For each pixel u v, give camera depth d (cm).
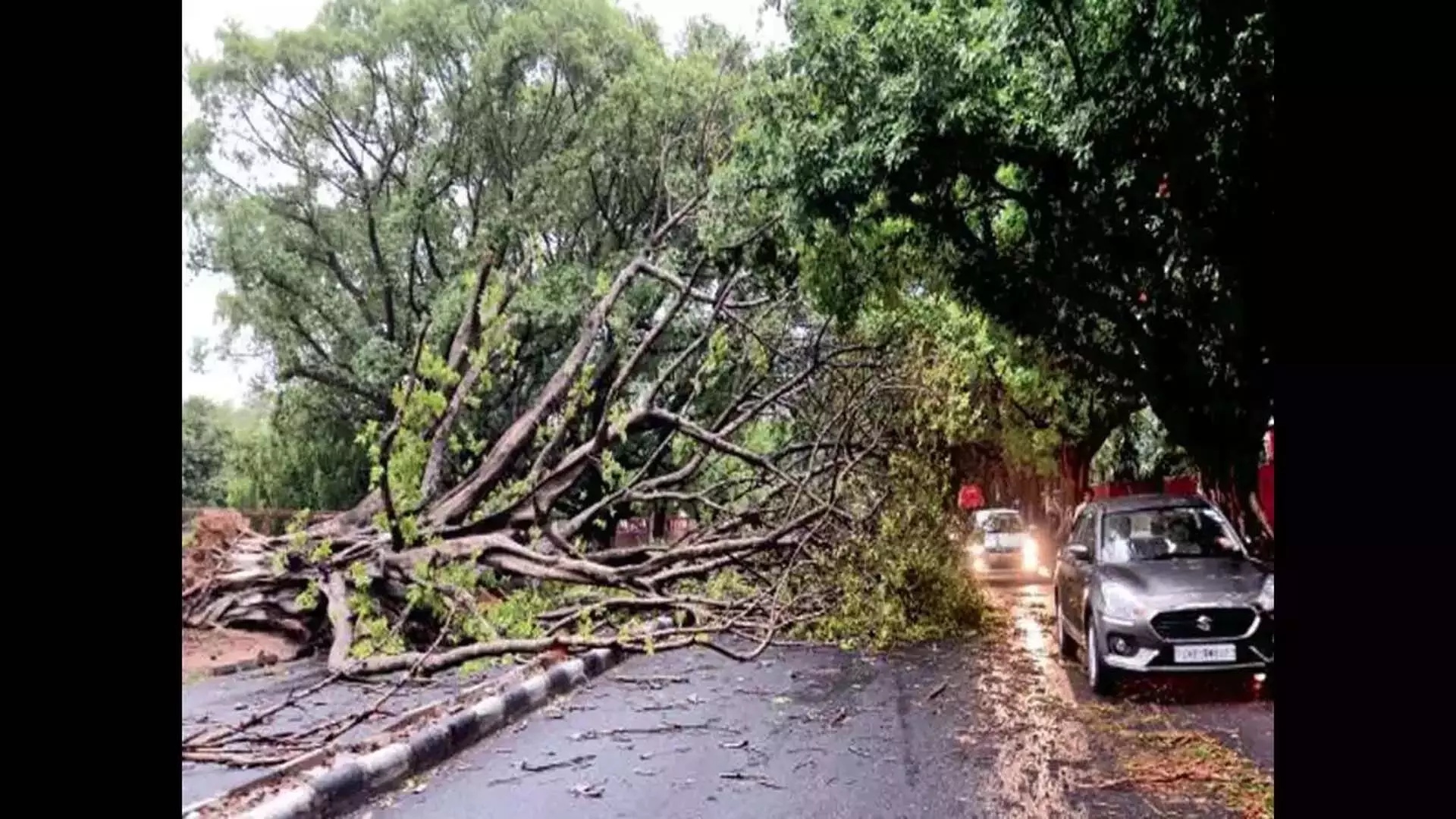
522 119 2333
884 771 674
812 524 1252
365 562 1160
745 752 739
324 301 2364
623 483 1398
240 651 1184
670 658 1220
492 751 764
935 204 1356
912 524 1387
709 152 1972
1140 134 962
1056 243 1319
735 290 1717
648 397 1319
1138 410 2453
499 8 2402
